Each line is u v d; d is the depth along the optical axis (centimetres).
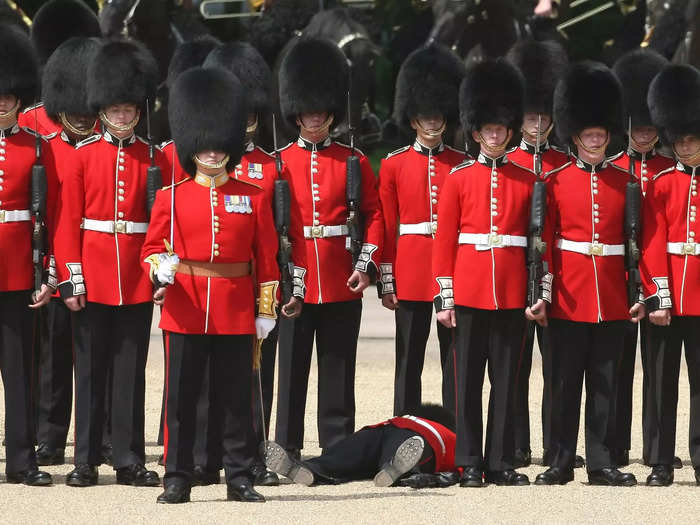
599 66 2516
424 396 3228
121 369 2414
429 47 2738
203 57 2964
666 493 2344
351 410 2628
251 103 2548
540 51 2830
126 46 2461
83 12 3131
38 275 2367
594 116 2441
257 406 2538
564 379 2434
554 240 2455
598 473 2422
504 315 2422
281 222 2433
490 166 2436
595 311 2417
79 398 2403
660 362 2456
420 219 2677
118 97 2428
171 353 2233
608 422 2433
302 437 2617
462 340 2430
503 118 2422
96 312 2403
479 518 2128
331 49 2655
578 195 2438
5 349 2391
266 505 2208
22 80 2402
